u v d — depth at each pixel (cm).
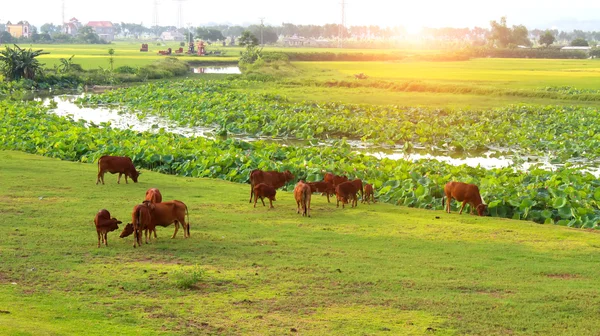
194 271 1296
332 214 1897
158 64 9881
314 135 4150
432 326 1071
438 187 2214
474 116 4622
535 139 3769
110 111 5288
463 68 10988
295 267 1364
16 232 1548
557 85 7256
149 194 1688
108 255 1407
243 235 1617
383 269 1370
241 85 7450
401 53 16938
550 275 1366
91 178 2302
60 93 7125
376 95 6444
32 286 1188
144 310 1098
